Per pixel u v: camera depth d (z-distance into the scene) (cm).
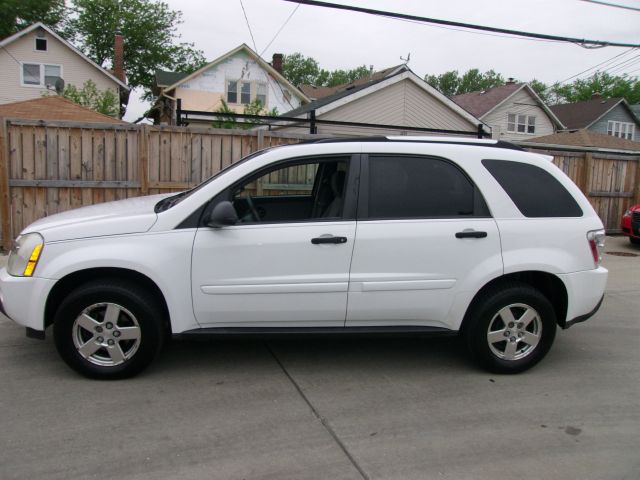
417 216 420
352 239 408
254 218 420
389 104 1955
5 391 390
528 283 461
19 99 2761
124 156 822
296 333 416
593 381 436
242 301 405
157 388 402
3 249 788
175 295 400
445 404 389
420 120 2000
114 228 397
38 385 401
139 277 408
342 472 302
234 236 400
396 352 490
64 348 402
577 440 343
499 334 436
